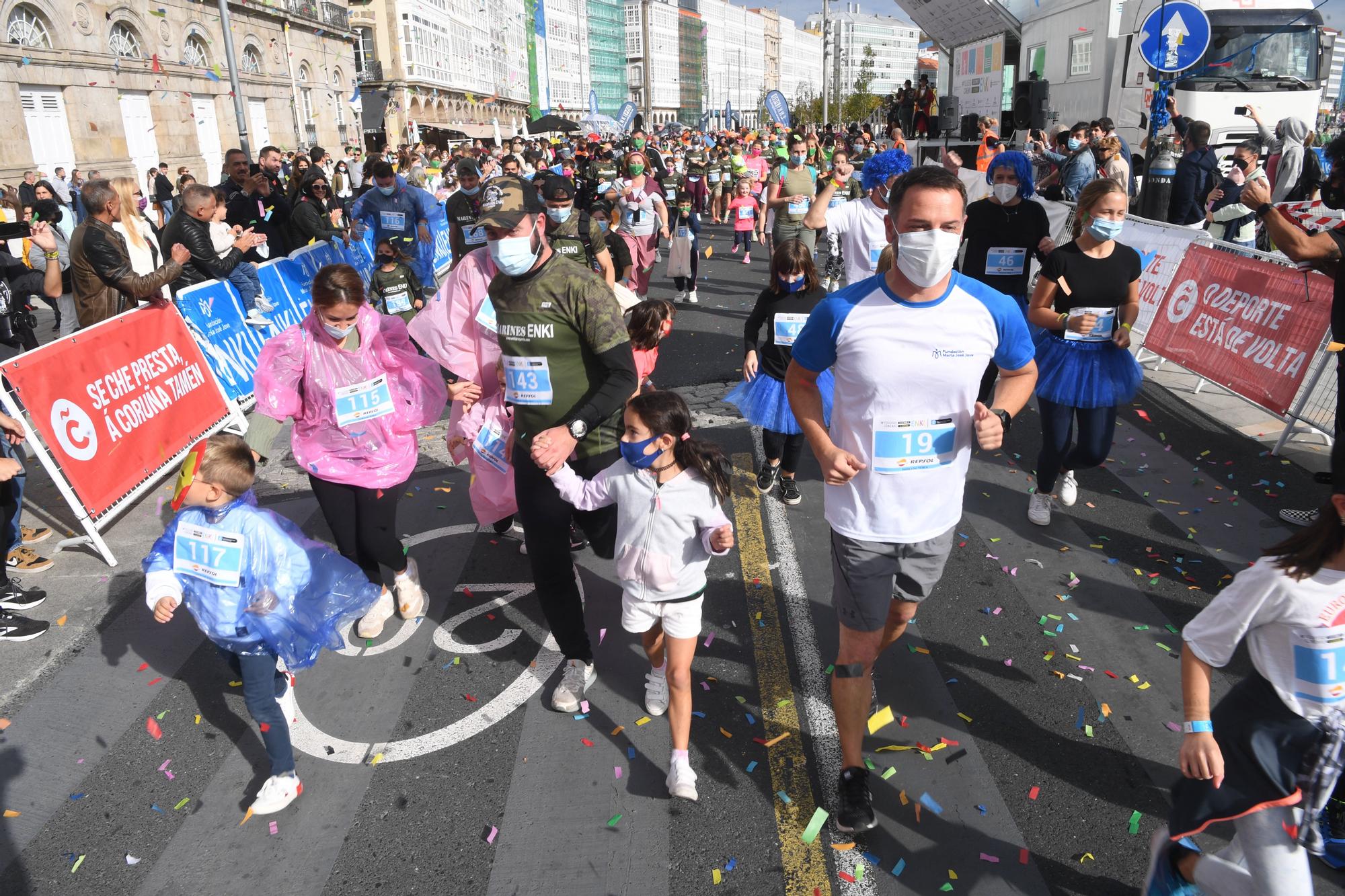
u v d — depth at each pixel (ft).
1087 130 40.65
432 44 211.82
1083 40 53.83
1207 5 44.91
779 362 16.99
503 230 10.24
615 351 10.78
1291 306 20.07
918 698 11.84
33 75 78.79
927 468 9.12
